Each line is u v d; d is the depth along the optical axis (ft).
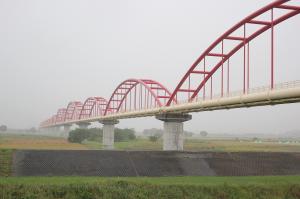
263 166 173.99
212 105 168.96
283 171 172.55
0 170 139.33
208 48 189.47
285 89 123.65
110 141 326.85
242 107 157.28
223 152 182.19
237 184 127.54
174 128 217.97
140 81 280.51
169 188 117.80
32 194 104.32
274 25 150.92
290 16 144.36
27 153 154.61
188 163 167.32
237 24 164.45
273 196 121.29
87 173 147.54
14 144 286.66
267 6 145.07
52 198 104.53
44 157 153.69
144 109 250.98
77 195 107.65
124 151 169.78
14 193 104.32
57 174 143.33
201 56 196.03
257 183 131.23
